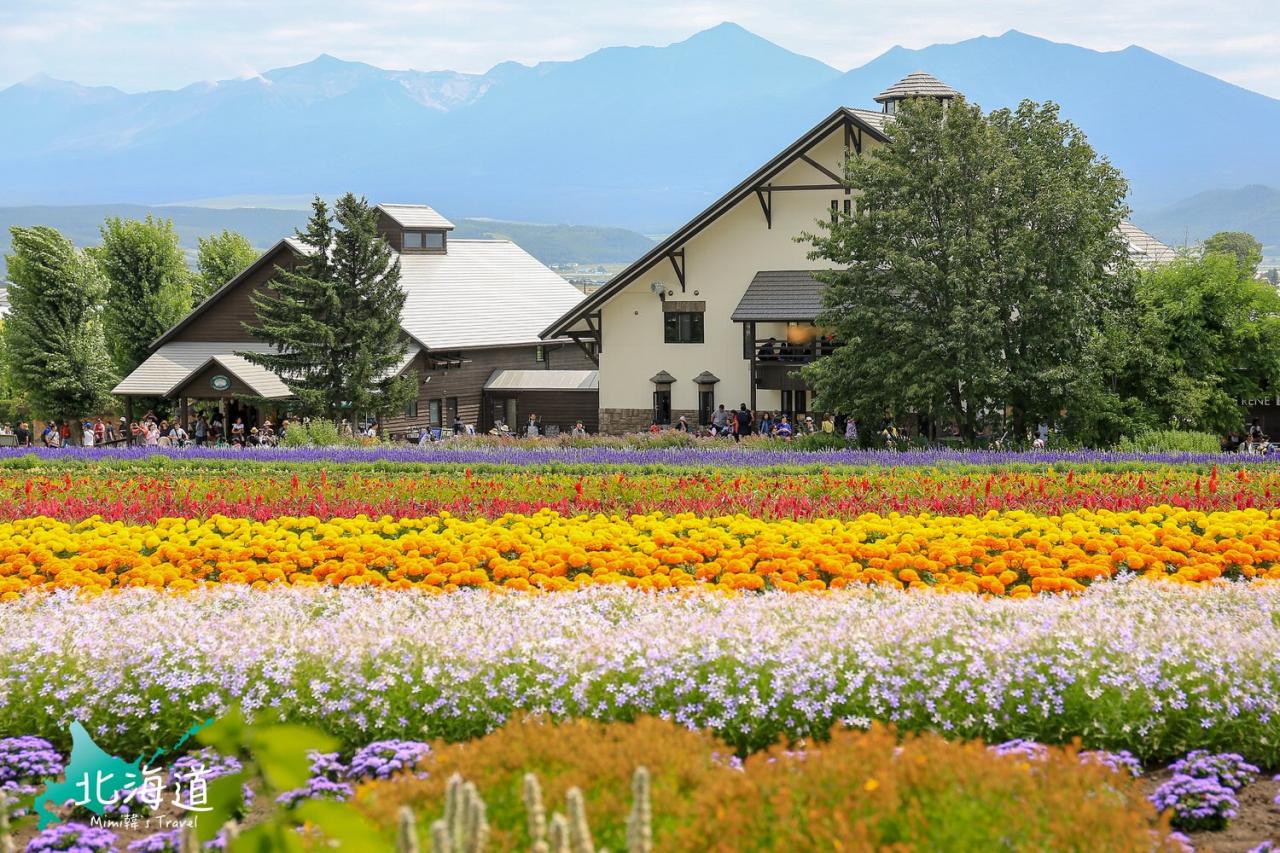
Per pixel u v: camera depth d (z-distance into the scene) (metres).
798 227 58.81
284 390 63.12
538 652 12.30
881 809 7.45
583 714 11.53
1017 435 44.38
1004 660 11.79
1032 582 16.95
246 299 70.56
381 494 27.97
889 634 12.41
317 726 11.77
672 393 61.22
